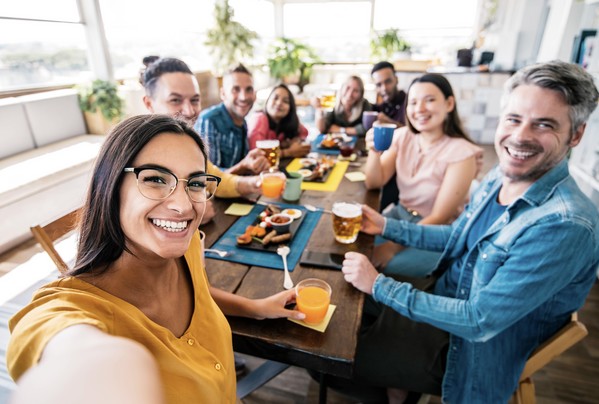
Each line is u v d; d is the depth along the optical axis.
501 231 0.97
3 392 1.33
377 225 1.34
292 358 0.78
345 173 1.93
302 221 1.35
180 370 0.53
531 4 4.51
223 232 1.28
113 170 0.49
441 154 1.69
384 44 6.37
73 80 3.87
